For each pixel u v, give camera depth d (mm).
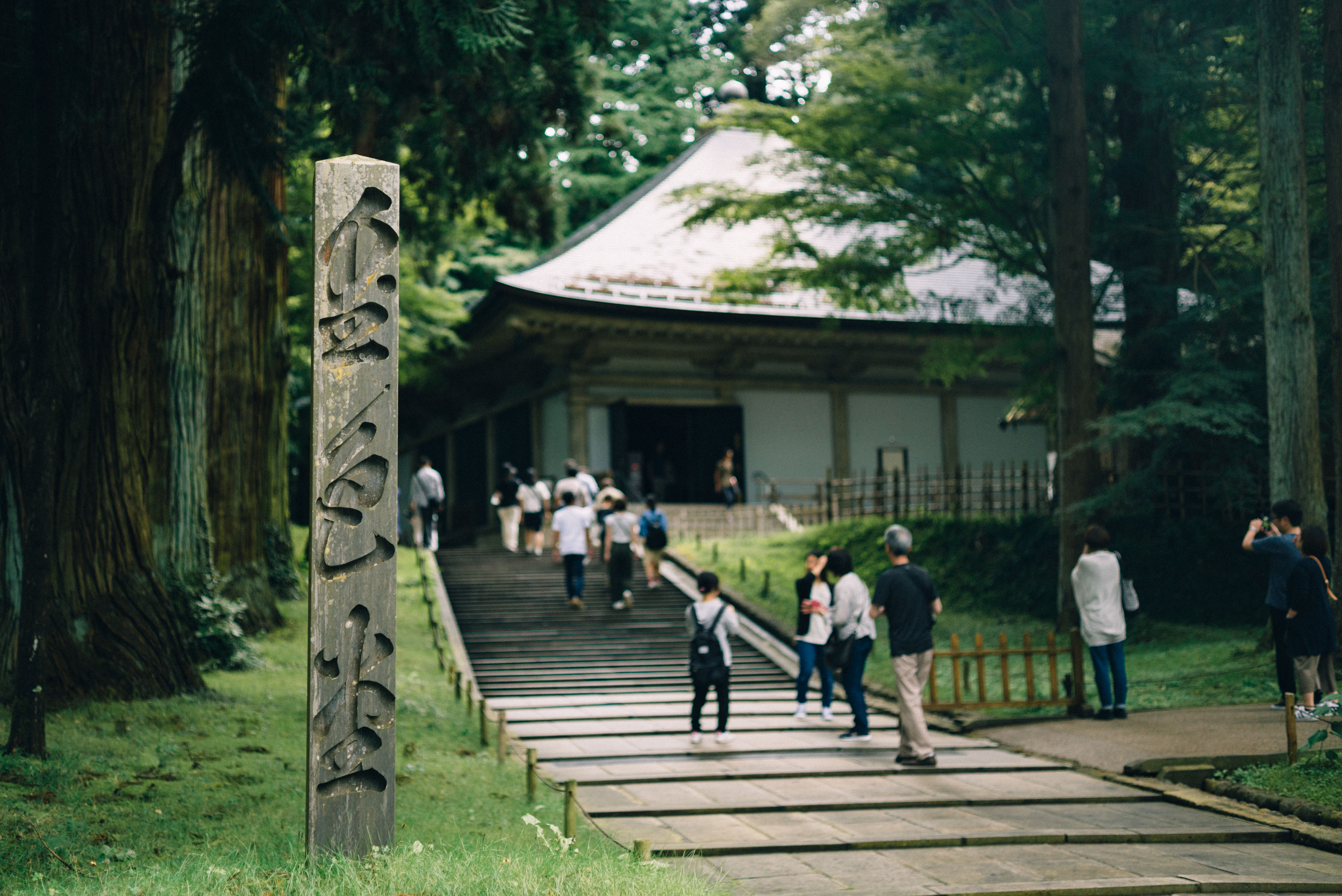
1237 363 17656
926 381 23578
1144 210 19391
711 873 5820
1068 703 11344
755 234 31969
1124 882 5695
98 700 9523
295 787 7391
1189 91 16906
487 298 27766
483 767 8805
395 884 4617
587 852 5828
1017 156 19203
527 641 17375
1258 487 16984
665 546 20609
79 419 9719
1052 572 19219
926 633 9398
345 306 5215
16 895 4594
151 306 10117
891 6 18500
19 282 9398
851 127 18031
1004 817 7336
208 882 4703
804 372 31500
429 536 23719
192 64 9172
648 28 30578
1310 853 6434
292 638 15164
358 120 12227
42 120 8062
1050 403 23859
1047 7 16828
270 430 17641
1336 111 11773
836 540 23141
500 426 34594
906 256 19469
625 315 27438
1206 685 12211
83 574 9758
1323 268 16422
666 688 15008
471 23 9188
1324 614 9320
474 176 16953
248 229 15516
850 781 8703
